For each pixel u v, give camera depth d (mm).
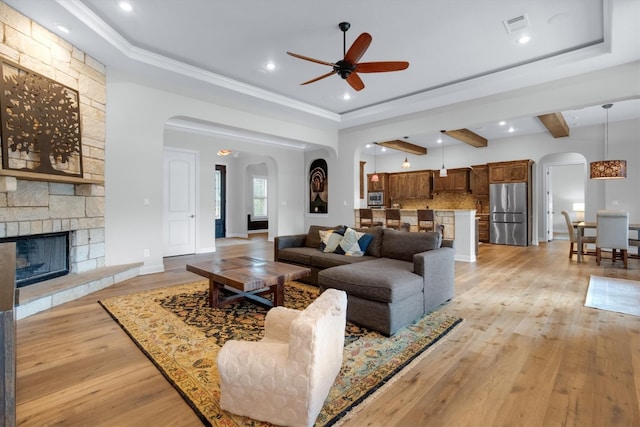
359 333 2596
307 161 9094
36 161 3182
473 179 9227
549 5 3051
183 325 2707
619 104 5711
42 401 1699
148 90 4609
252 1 3033
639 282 4238
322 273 2963
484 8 3113
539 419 1580
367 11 3180
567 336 2555
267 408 1511
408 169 10609
